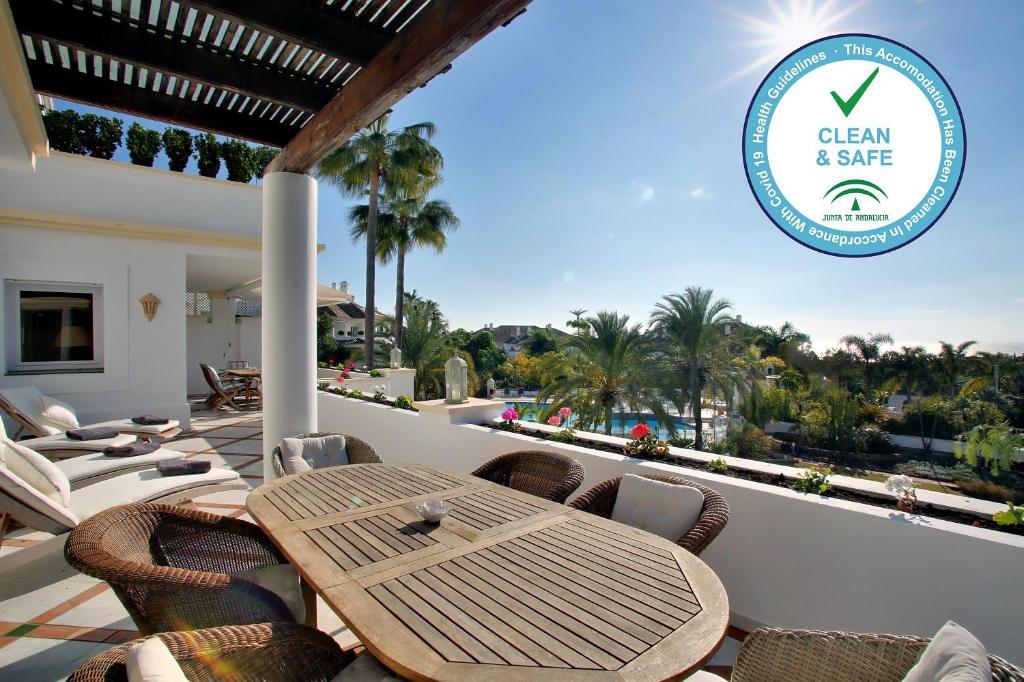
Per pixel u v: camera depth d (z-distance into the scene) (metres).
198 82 3.33
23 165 4.40
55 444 4.49
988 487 9.62
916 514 2.28
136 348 7.33
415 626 1.40
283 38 2.80
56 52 3.40
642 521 2.52
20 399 5.35
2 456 2.94
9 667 2.28
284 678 1.48
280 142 4.32
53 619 2.67
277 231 4.12
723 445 18.47
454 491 2.68
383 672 1.44
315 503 2.46
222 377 10.84
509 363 31.89
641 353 15.85
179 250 7.63
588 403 15.59
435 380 20.41
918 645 1.29
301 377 4.18
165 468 3.45
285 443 3.68
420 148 19.20
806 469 2.90
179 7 2.88
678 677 1.23
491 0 2.04
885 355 23.70
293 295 4.14
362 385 10.36
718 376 17.06
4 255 6.47
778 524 2.55
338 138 3.38
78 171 7.18
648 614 1.48
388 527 2.14
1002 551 1.97
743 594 2.67
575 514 2.32
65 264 6.85
